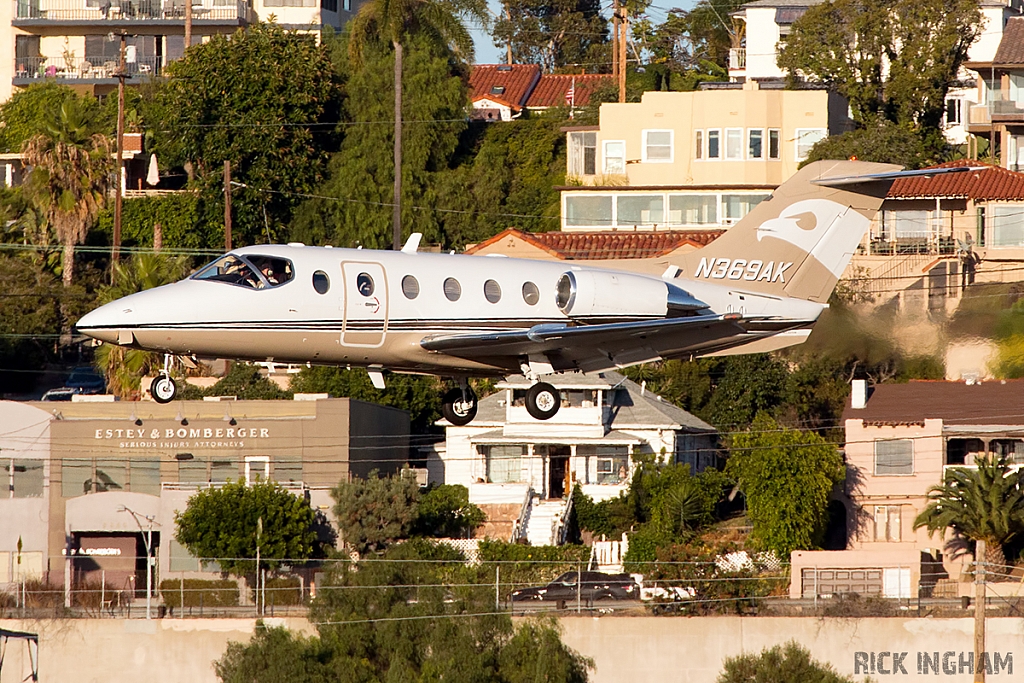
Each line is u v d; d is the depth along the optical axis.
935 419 155.38
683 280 96.69
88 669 125.75
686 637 123.38
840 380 169.75
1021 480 146.50
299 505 142.00
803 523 147.75
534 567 142.00
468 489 166.25
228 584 137.62
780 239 98.56
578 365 94.69
